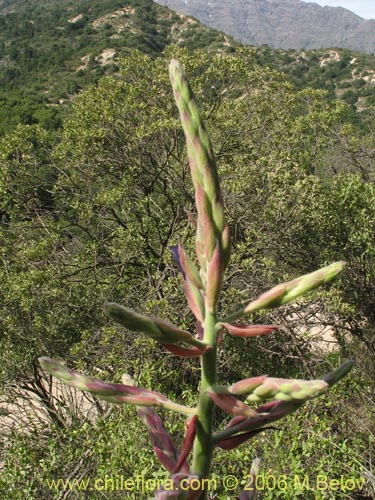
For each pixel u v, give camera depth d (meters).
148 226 10.13
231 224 9.62
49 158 11.03
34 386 8.87
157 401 1.54
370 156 15.58
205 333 1.48
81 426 5.55
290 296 1.42
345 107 14.31
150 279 9.34
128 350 7.54
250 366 8.41
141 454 4.57
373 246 8.76
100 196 9.95
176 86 1.39
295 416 5.14
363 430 6.13
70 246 11.87
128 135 10.33
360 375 8.31
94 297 9.42
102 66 41.91
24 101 32.34
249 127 11.77
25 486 4.99
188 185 10.84
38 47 51.72
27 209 10.80
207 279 1.47
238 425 1.56
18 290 8.45
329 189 10.30
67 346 9.05
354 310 8.12
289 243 9.31
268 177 9.16
